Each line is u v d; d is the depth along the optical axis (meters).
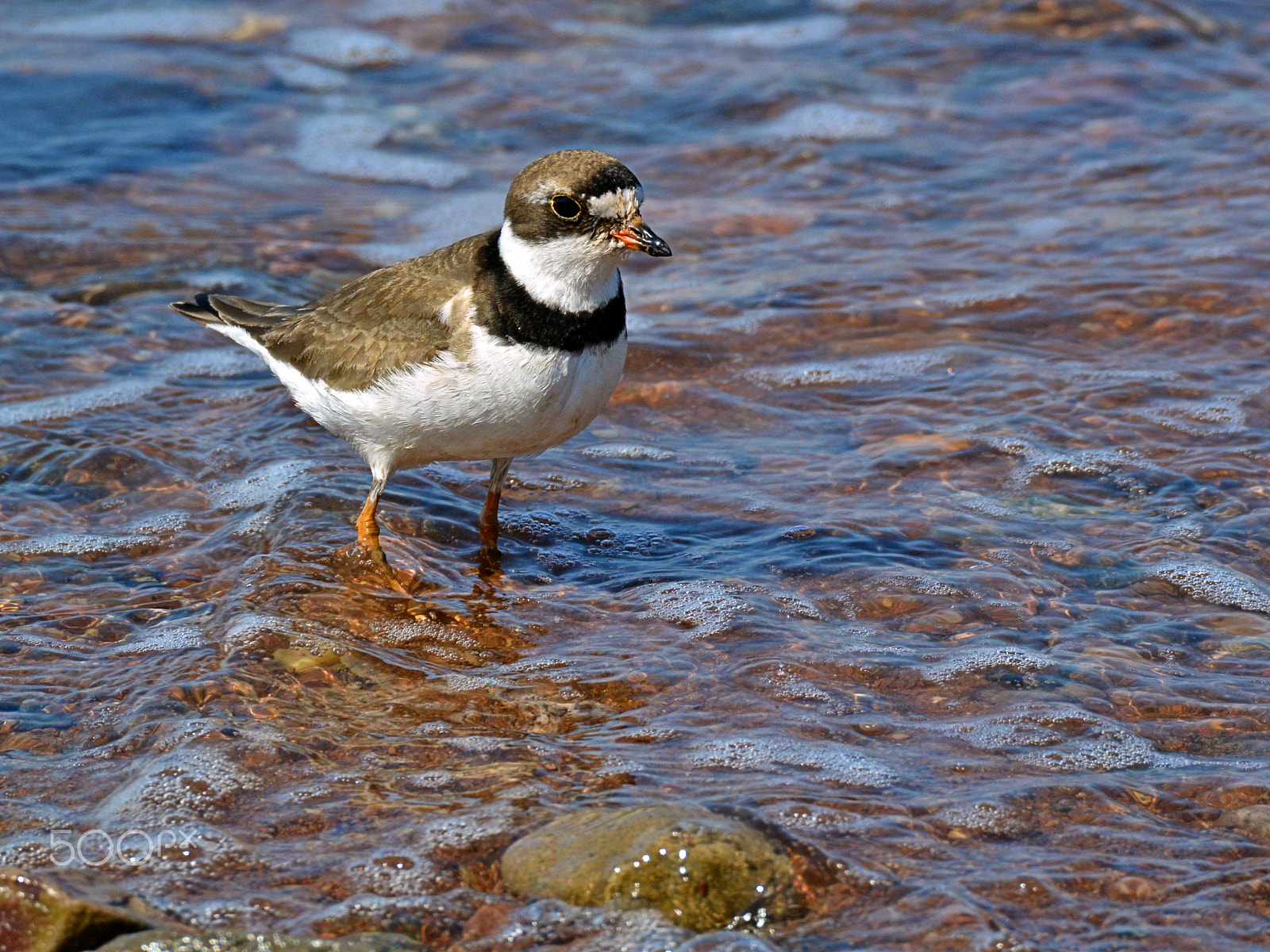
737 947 6.69
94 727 8.70
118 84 21.31
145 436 12.75
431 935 6.91
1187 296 15.30
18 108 20.36
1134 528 11.27
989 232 17.30
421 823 7.75
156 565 10.81
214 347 14.79
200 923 6.93
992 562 10.82
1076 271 16.05
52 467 12.12
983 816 7.81
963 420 13.20
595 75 22.30
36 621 9.93
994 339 14.81
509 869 7.30
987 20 23.44
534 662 9.60
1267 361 14.06
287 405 13.55
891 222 17.73
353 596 10.37
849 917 6.99
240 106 21.11
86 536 11.17
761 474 12.39
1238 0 24.02
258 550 11.05
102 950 6.42
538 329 9.64
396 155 19.95
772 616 10.17
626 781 8.15
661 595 10.52
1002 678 9.30
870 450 12.75
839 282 16.11
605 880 7.00
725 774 8.24
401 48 23.23
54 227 17.12
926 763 8.38
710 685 9.28
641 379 14.16
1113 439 12.72
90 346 14.55
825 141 20.00
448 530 11.50
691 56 22.94
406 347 9.84
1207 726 8.72
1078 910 7.04
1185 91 20.91
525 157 20.00
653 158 19.78
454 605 10.36
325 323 10.54
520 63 22.84
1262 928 6.88
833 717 8.89
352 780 8.19
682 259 16.95
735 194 18.80
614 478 12.36
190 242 16.98
